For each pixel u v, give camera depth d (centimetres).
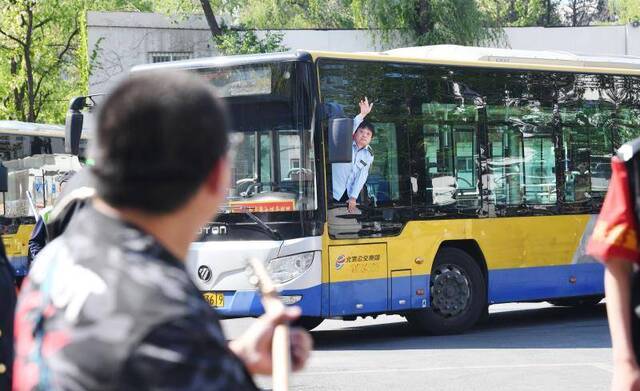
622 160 540
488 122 2089
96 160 309
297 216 1847
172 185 306
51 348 292
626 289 536
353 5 5272
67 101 6269
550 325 2214
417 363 1689
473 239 2058
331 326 2336
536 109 2166
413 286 1966
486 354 1775
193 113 308
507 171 2111
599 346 1855
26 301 317
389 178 1944
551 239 2164
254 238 1859
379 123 1938
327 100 1877
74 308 289
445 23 5128
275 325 336
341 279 1872
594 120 2258
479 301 2066
